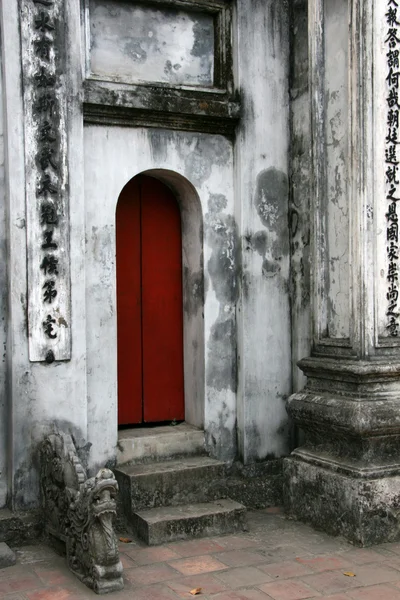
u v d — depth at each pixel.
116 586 4.89
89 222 6.29
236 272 7.01
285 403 7.11
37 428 5.99
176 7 6.79
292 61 7.18
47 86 5.99
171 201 7.19
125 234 6.98
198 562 5.43
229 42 6.98
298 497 6.45
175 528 5.89
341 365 6.06
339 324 6.29
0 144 5.97
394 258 6.08
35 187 5.95
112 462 6.39
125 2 6.57
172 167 6.68
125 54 6.56
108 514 4.93
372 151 5.96
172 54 6.79
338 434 6.05
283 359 7.14
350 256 6.07
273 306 7.09
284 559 5.49
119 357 6.94
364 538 5.71
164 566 5.35
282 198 7.16
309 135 6.56
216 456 6.91
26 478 5.95
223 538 5.96
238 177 6.95
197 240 6.96
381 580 5.10
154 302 7.11
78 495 5.14
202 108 6.71
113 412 6.40
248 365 6.94
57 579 5.12
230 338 7.00
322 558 5.51
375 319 6.00
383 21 5.98
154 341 7.11
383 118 6.00
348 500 5.83
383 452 5.95
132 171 6.49
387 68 6.00
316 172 6.44
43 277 5.98
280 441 7.10
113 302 6.40
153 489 6.18
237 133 6.94
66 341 6.08
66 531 5.35
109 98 6.27
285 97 7.17
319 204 6.43
